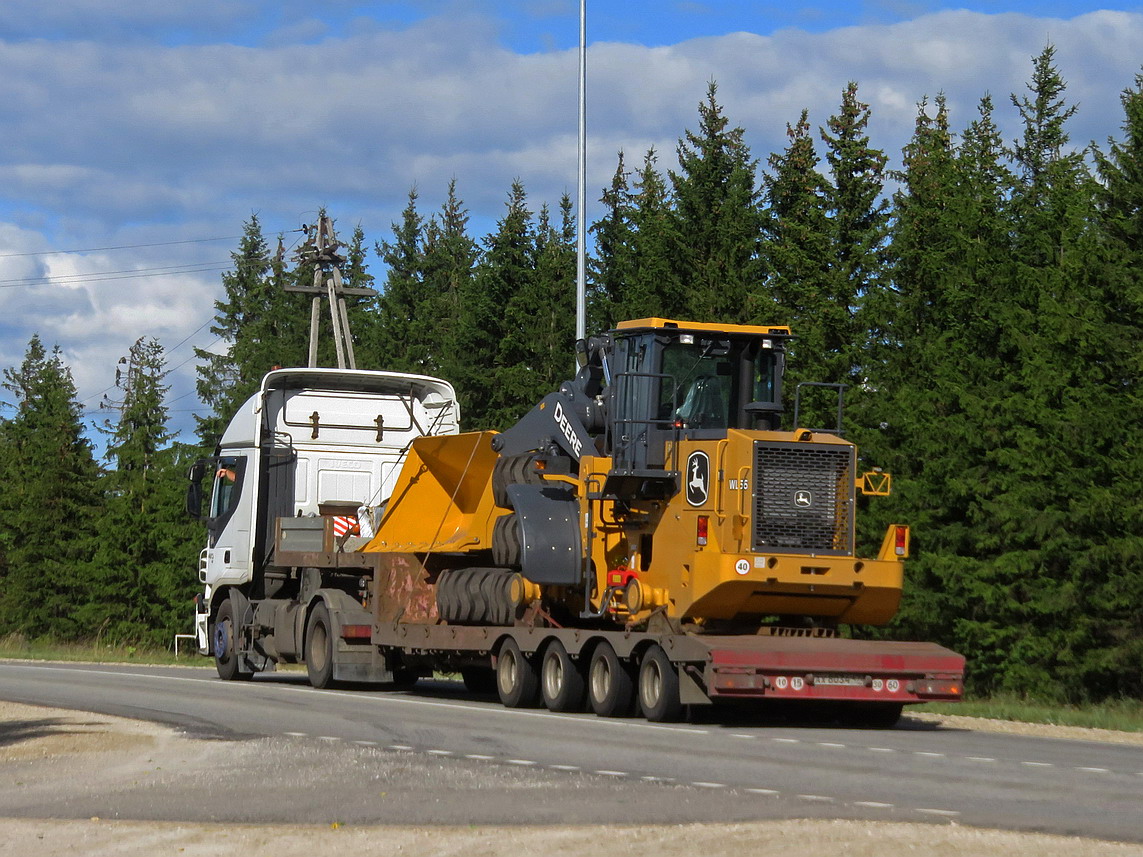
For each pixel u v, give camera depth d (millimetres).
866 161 52719
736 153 61969
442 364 71000
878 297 45750
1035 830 12680
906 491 40781
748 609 23156
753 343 25391
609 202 77125
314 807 14164
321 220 65938
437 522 30609
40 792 15430
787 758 18094
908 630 42156
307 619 32750
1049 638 37250
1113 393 37625
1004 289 41500
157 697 28109
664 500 24328
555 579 25891
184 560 75125
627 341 25500
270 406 35625
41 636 80375
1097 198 41344
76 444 83938
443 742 19953
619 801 14367
